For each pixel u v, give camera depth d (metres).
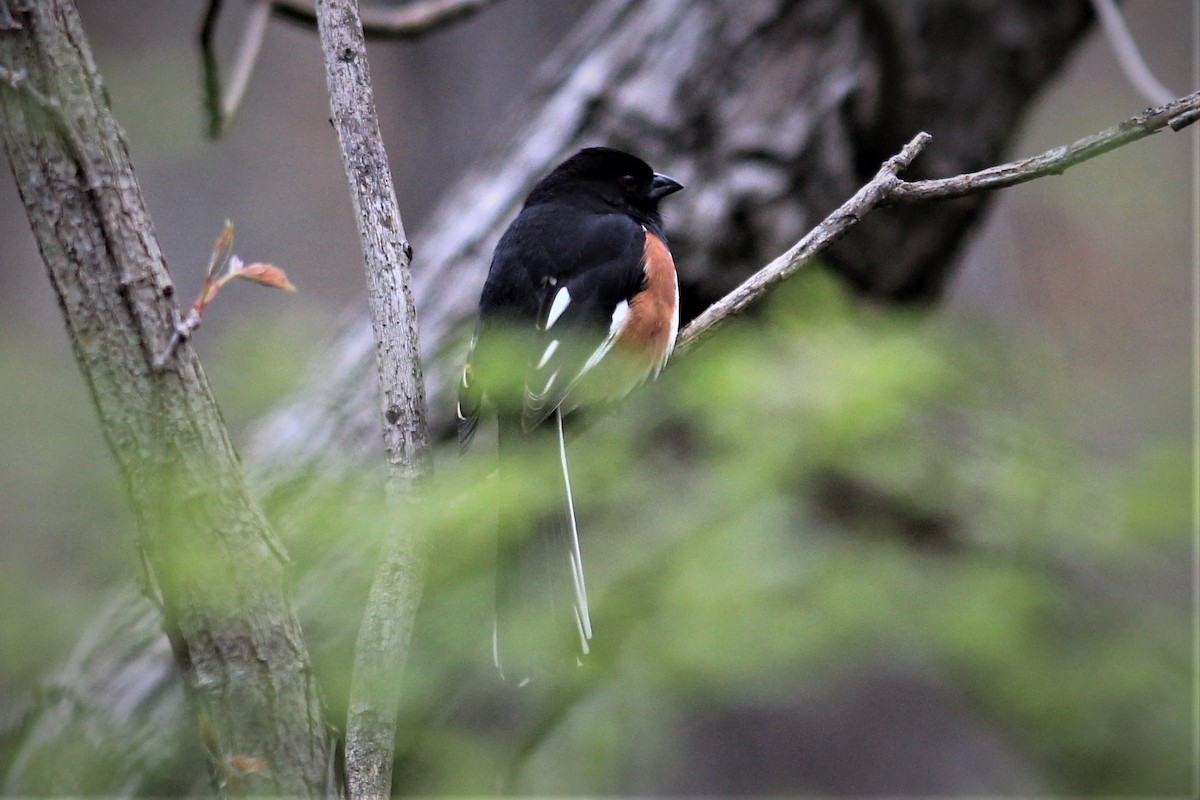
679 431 9.19
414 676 8.05
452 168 17.73
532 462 7.59
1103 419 9.98
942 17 11.69
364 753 4.91
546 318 8.45
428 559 5.21
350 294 21.95
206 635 4.83
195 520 4.81
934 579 8.20
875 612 7.85
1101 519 8.28
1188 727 8.97
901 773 16.06
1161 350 18.20
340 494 8.89
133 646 9.43
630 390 8.84
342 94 5.41
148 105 14.66
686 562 8.15
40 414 7.42
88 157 4.77
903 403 8.07
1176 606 8.75
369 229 5.38
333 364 10.24
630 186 9.62
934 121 12.00
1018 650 8.15
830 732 16.45
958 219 12.05
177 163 19.22
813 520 8.84
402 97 19.16
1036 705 8.79
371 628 5.06
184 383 4.84
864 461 8.35
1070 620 8.66
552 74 11.93
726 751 16.45
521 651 7.14
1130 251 18.62
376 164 5.41
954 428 9.16
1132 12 21.80
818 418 7.82
